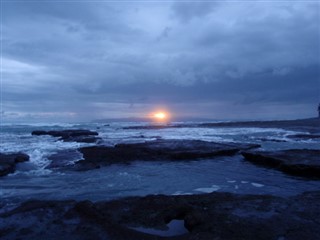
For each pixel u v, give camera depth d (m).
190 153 18.27
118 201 7.89
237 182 11.59
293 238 5.37
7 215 6.80
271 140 28.45
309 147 23.00
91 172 13.78
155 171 14.01
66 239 5.51
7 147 23.58
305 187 10.75
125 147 21.25
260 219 6.25
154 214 6.91
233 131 47.44
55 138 35.97
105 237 5.58
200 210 6.86
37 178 12.57
